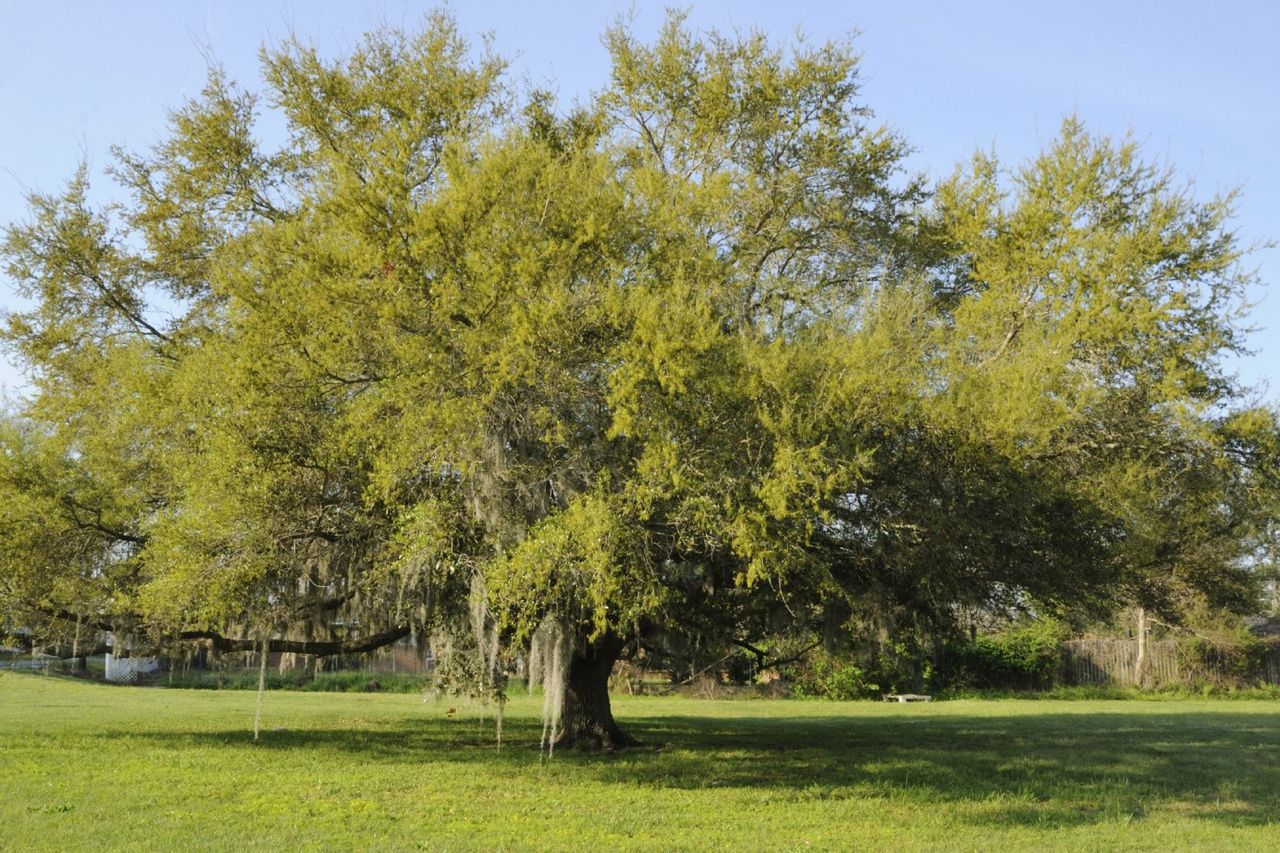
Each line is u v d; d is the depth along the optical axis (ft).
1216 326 43.98
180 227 50.67
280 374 38.60
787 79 52.85
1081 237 43.52
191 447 42.98
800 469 34.42
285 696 94.48
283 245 39.19
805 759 52.75
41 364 49.96
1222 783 48.44
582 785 42.63
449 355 37.45
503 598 36.11
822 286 51.31
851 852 31.58
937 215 51.83
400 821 33.96
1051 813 39.50
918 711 91.04
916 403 38.17
